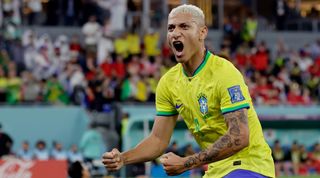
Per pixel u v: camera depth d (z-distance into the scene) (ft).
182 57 35.65
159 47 157.28
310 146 127.85
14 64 128.47
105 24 147.64
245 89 35.68
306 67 155.74
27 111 124.98
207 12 121.39
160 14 164.14
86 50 142.00
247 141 34.65
